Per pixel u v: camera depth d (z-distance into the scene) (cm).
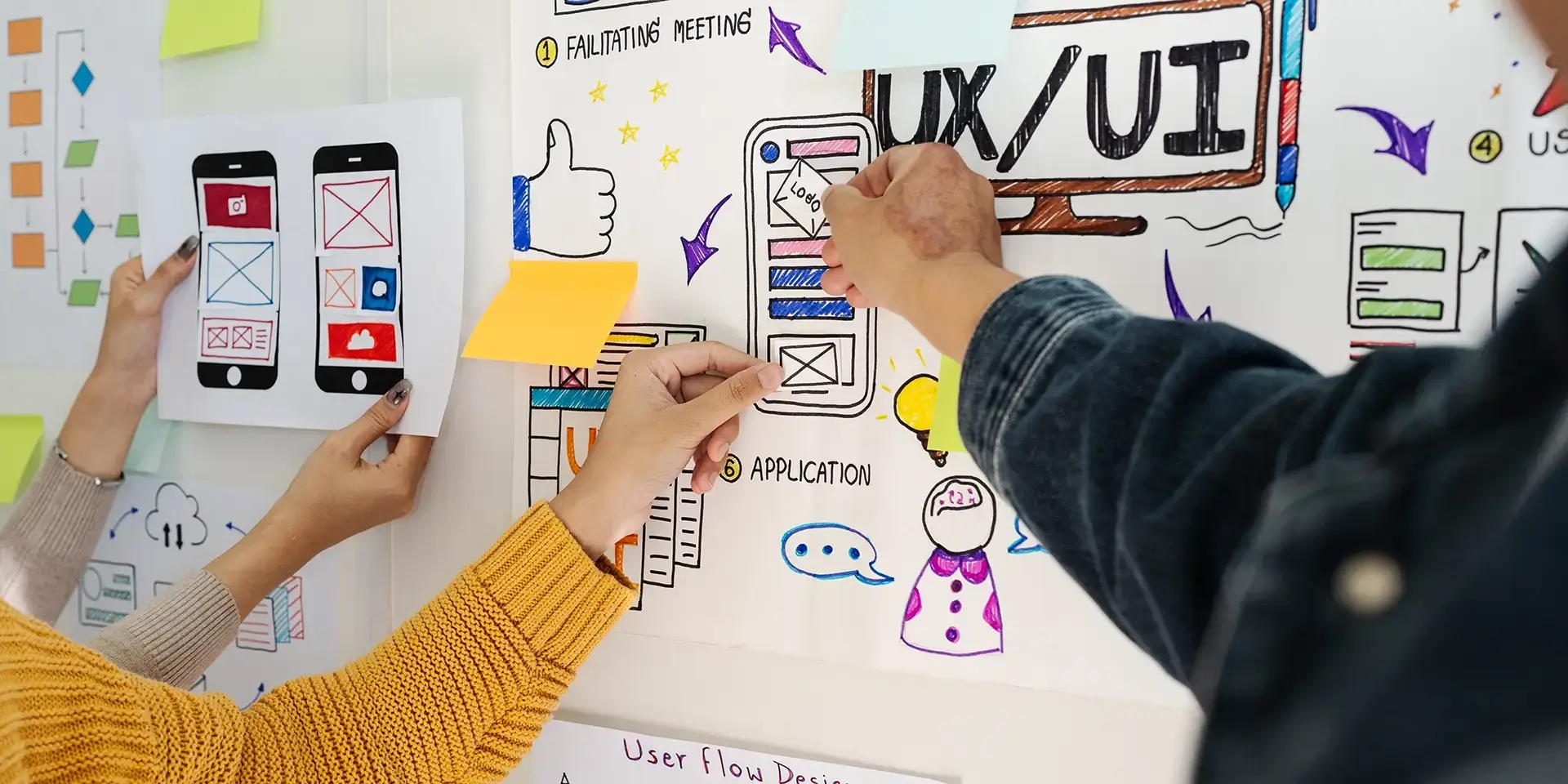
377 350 67
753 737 62
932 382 56
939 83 56
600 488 56
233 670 74
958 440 56
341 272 68
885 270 48
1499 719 15
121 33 76
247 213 71
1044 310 37
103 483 74
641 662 64
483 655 51
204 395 73
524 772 67
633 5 62
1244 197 51
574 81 63
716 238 61
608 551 64
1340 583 19
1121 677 54
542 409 65
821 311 59
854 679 59
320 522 65
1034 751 56
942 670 57
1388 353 26
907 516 57
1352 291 49
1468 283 48
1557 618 15
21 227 81
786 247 59
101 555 79
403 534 70
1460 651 16
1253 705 20
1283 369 32
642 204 62
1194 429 30
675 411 55
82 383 80
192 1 74
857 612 59
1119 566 31
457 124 64
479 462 67
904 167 50
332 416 69
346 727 48
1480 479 18
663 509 63
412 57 67
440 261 65
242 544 65
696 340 62
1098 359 33
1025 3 54
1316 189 50
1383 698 16
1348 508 20
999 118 55
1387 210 48
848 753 60
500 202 66
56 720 40
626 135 62
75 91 78
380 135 66
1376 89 48
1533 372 18
